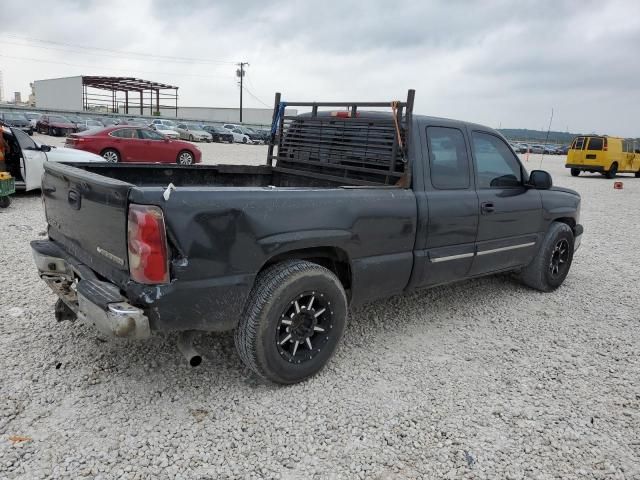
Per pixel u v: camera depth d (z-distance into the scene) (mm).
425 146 4102
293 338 3383
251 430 2975
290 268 3271
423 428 3086
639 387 3693
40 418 2967
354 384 3541
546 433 3098
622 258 7672
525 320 4914
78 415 3014
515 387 3621
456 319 4852
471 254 4527
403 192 3922
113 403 3152
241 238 3012
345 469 2711
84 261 3314
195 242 2836
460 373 3783
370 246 3701
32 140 9891
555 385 3676
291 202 3238
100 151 16359
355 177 4500
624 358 4164
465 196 4379
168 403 3182
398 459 2811
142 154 17156
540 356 4141
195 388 3367
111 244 2943
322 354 3535
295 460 2752
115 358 3676
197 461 2701
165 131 40969
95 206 3037
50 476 2531
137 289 2768
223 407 3178
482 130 4695
